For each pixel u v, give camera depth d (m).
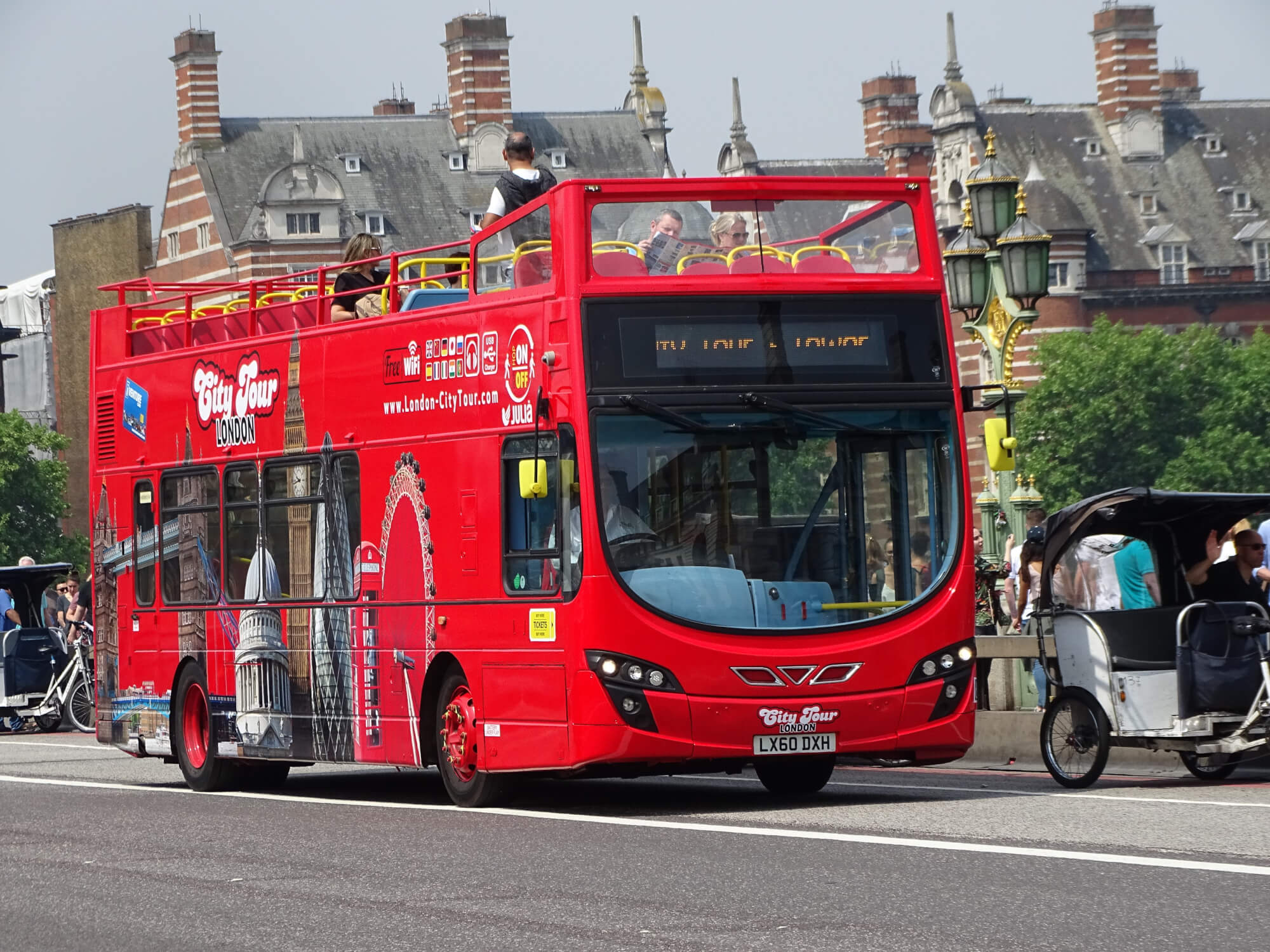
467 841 21.97
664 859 19.78
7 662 54.38
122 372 35.25
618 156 197.25
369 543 28.48
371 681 28.44
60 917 17.52
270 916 17.09
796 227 25.38
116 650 35.25
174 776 36.31
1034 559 32.78
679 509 24.33
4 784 33.41
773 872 18.55
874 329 25.28
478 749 26.05
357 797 30.09
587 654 24.05
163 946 15.84
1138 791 26.59
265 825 24.66
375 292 29.20
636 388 24.42
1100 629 27.56
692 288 24.73
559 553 24.58
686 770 25.33
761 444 24.64
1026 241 41.59
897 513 25.02
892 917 15.89
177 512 33.34
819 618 24.48
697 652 24.02
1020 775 30.95
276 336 30.80
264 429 31.05
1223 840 20.06
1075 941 14.65
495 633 25.69
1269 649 27.20
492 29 191.12
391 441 28.02
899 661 24.62
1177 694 26.97
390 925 16.38
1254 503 29.17
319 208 180.75
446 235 186.12
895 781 30.05
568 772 24.95
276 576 30.69
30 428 173.88
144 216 190.75
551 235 24.98
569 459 24.44
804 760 26.42
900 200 25.77
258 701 31.02
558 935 15.59
